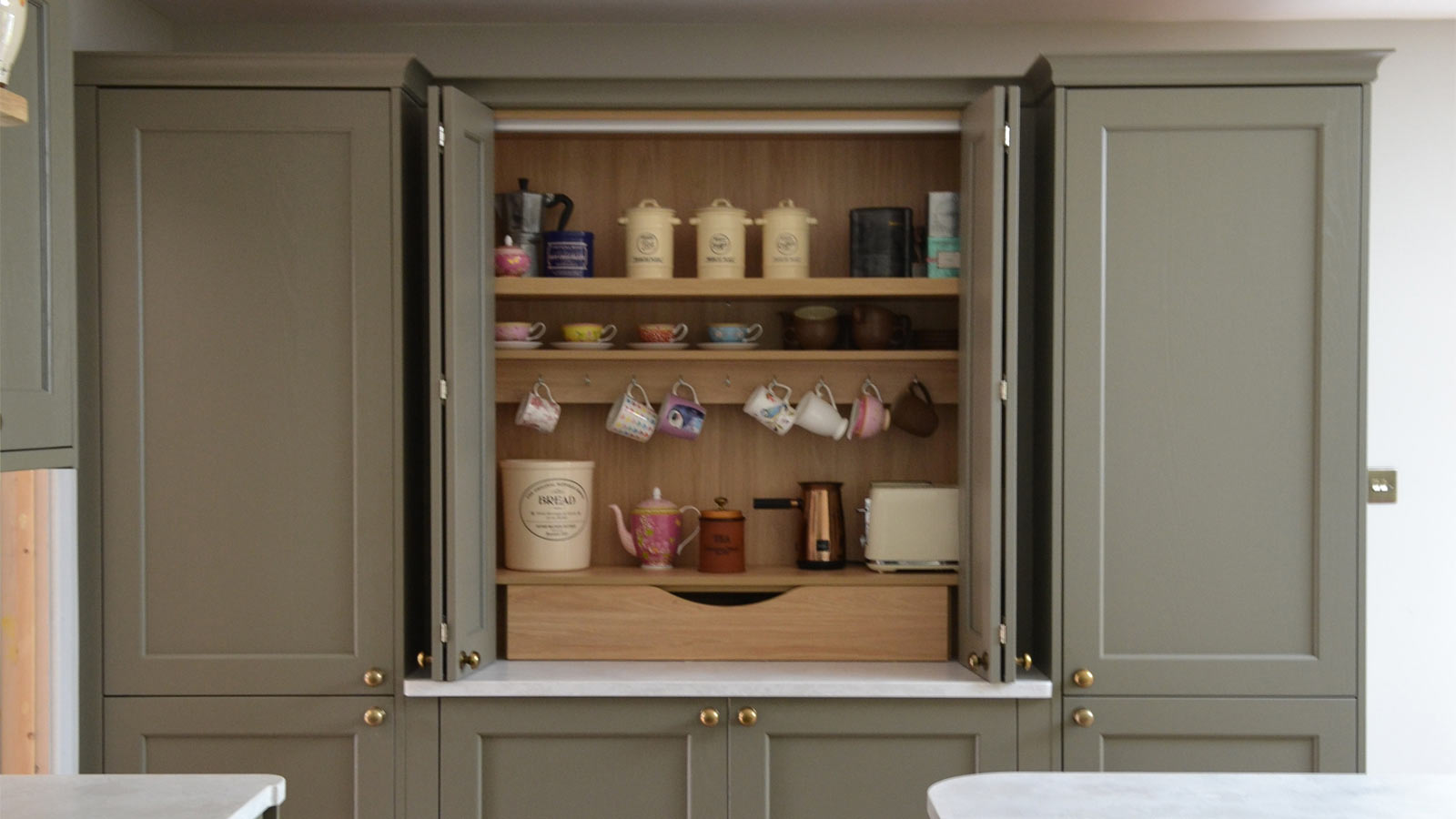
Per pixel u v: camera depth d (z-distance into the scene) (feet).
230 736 8.18
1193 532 8.10
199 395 8.11
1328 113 7.99
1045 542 8.43
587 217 9.64
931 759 8.23
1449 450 9.63
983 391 8.14
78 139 8.03
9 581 7.29
